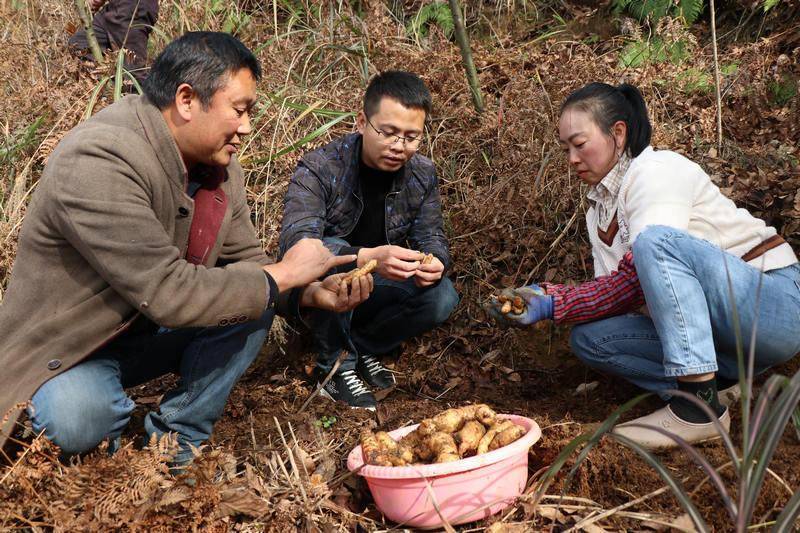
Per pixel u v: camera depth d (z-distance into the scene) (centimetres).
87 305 212
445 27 502
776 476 213
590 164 249
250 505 212
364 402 291
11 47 445
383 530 217
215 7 474
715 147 362
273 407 291
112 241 203
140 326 235
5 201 365
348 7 497
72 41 438
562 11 531
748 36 466
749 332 235
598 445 234
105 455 211
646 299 234
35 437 213
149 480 202
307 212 291
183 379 233
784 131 373
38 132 387
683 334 228
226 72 210
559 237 346
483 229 358
